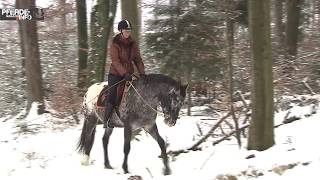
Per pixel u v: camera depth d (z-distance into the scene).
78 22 19.52
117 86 9.27
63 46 25.81
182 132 12.70
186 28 16.19
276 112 13.91
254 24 9.29
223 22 15.81
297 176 7.53
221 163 9.09
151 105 8.84
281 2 22.67
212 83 16.34
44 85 20.39
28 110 17.98
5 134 15.79
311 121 11.58
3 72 23.31
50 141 13.35
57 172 9.62
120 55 9.29
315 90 16.25
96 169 9.71
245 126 10.52
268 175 7.94
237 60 16.47
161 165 9.64
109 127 9.59
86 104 10.21
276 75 14.84
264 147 9.56
